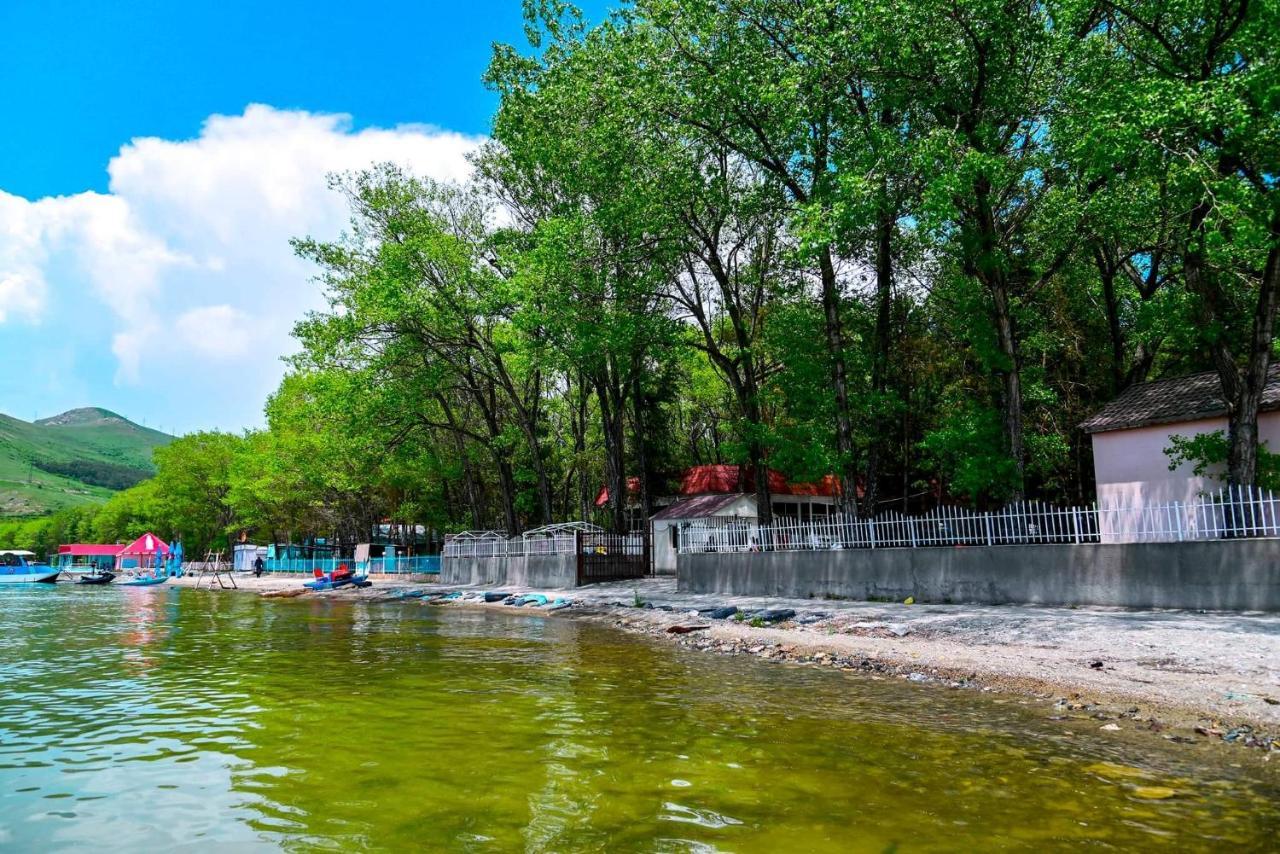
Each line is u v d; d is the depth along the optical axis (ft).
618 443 111.45
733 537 77.71
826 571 67.10
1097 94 55.11
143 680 38.37
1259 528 45.14
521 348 97.71
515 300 95.20
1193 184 49.52
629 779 20.45
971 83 64.59
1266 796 18.76
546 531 111.65
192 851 15.72
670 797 18.98
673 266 92.17
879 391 82.12
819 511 126.52
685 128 76.48
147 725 27.61
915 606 57.67
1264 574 43.68
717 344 122.83
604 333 84.23
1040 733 25.08
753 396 90.89
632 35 76.54
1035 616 47.75
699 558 79.66
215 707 30.89
